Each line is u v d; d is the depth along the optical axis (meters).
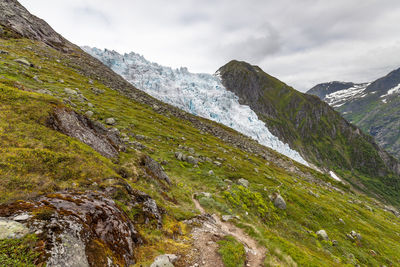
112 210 10.82
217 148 70.50
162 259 9.53
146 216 13.80
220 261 12.41
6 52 52.38
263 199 36.88
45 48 82.81
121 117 52.31
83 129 20.67
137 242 11.19
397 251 37.62
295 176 82.94
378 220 58.28
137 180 20.03
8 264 5.41
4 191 8.91
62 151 14.51
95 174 14.07
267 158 96.94
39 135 14.51
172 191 25.42
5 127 13.38
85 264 7.02
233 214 25.59
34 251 6.09
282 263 15.95
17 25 82.25
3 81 21.19
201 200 26.70
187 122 94.81
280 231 30.19
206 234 16.05
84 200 10.19
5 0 94.19
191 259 11.83
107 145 22.69
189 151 51.03
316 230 34.28
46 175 11.38
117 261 8.58
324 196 62.97
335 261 26.50
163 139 51.62
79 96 48.75
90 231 8.38
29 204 8.10
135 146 38.72
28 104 16.89
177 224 16.38
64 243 6.95
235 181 42.03
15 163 10.75
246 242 18.38
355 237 36.56
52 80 51.66
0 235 6.06
